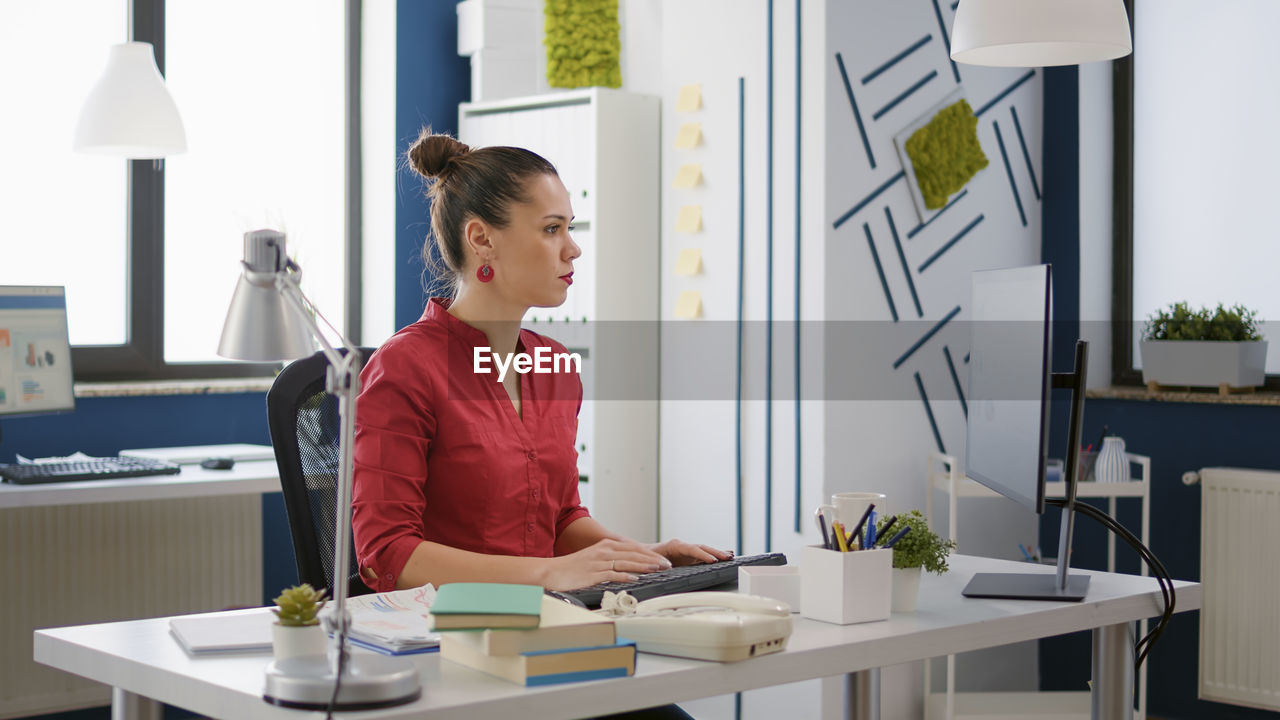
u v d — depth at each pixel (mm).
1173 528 3492
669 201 3633
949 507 3473
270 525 3797
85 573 3375
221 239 3939
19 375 3133
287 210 4070
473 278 1853
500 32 3994
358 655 1192
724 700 3416
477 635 1218
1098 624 1654
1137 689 3375
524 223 1815
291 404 1874
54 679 3332
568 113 3623
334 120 4164
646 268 3654
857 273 3256
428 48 4109
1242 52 3484
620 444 3605
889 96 3316
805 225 3240
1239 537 3283
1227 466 3396
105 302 3725
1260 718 3336
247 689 1159
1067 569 1709
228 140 3949
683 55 3572
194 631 1383
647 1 3777
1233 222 3508
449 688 1156
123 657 1297
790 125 3275
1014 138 3670
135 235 3746
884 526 1554
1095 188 3701
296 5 4074
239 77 3967
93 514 3385
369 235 4160
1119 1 2160
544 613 1246
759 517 3379
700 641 1271
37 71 3574
